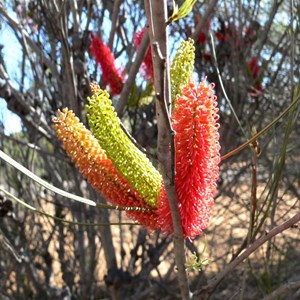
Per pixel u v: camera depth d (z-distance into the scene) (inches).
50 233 196.7
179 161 59.7
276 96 160.9
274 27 185.5
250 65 149.5
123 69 130.9
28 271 196.5
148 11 55.8
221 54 142.6
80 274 199.8
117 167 61.6
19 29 136.0
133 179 62.6
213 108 57.9
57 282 219.6
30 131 157.5
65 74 133.0
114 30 135.4
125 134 60.7
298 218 68.0
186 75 62.9
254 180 79.7
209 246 223.3
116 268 137.9
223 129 150.9
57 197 191.5
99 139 60.1
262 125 171.6
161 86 54.6
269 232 70.9
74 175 157.9
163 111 55.4
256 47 173.2
